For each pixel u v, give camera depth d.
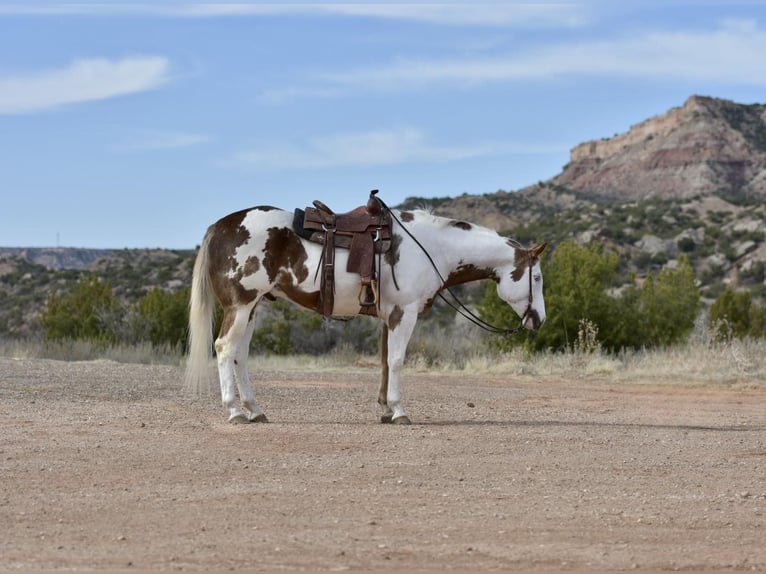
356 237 12.63
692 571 6.88
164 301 32.94
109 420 13.02
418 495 9.00
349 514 8.28
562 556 7.16
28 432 11.90
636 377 22.45
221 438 11.68
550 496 9.05
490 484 9.50
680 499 9.02
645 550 7.36
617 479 9.84
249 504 8.57
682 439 12.43
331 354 29.50
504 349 27.02
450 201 157.00
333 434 12.02
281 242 12.60
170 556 7.02
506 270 13.41
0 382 17.69
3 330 49.47
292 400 16.08
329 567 6.81
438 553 7.18
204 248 12.82
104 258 93.19
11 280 73.88
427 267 12.96
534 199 193.00
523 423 13.66
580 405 16.84
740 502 8.93
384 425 12.91
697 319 31.81
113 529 7.75
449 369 24.88
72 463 10.14
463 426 13.04
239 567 6.78
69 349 28.27
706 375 22.17
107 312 33.69
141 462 10.24
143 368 22.39
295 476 9.70
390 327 12.98
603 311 27.97
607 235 93.81
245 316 12.72
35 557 6.97
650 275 30.45
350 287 12.59
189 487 9.19
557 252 29.56
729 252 88.50
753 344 25.36
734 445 12.01
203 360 12.83
